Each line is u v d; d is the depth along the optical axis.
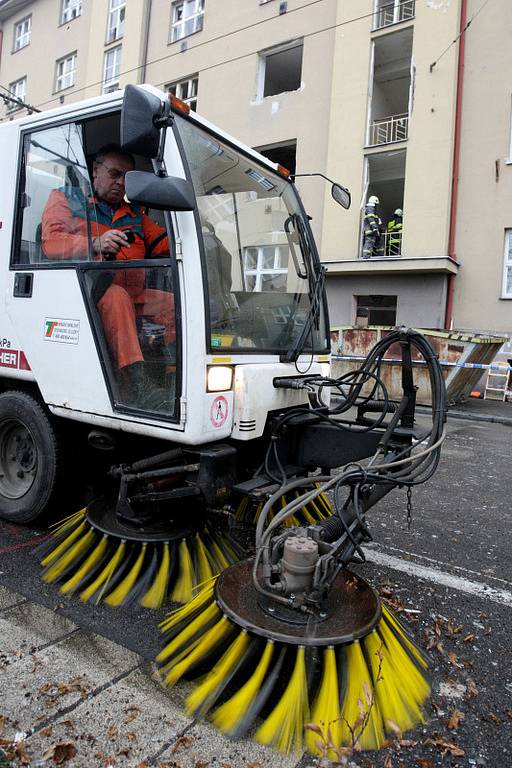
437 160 13.76
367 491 2.55
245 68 17.55
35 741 1.82
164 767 1.75
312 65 16.20
